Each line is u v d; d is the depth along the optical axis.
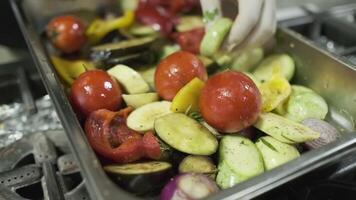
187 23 0.54
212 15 0.44
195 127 0.33
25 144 0.40
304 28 0.63
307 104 0.38
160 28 0.53
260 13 0.40
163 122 0.33
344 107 0.39
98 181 0.26
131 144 0.32
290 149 0.32
